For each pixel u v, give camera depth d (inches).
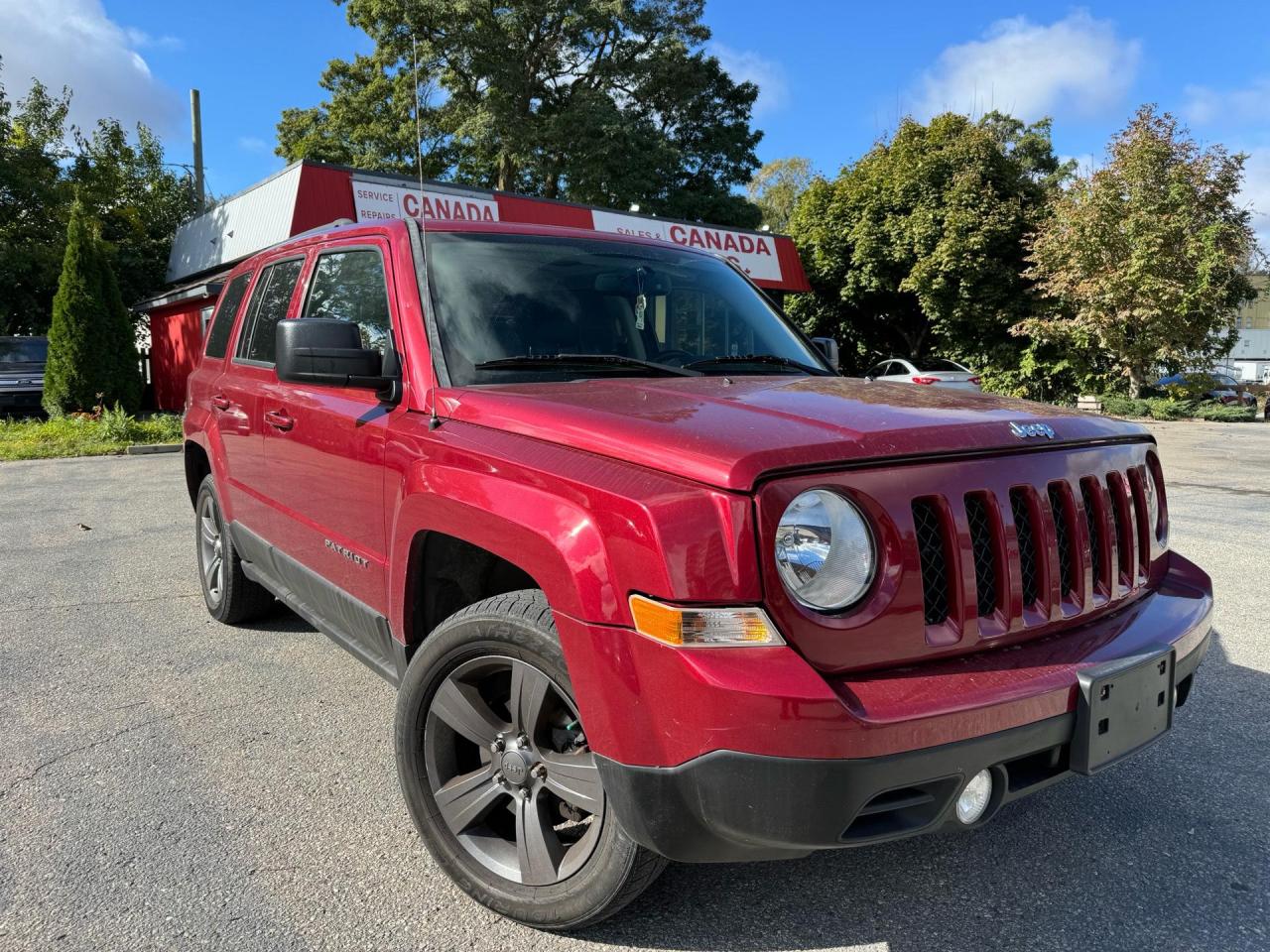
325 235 139.9
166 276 948.0
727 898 92.7
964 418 84.4
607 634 71.5
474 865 89.2
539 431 84.1
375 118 1204.5
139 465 444.8
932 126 1005.2
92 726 134.0
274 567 144.5
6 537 269.3
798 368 124.6
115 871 96.1
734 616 67.2
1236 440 608.7
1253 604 199.8
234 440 156.3
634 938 85.9
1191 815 109.9
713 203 1288.1
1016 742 72.4
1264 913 90.2
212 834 104.0
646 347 117.9
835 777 65.3
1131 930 87.4
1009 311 949.8
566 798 82.2
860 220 1025.5
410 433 99.5
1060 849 102.5
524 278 116.2
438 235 117.4
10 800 111.2
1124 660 79.4
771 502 68.3
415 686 91.5
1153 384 954.1
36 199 844.6
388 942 84.8
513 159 1118.4
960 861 100.1
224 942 84.4
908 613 72.8
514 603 83.6
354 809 110.1
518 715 84.4
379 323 114.1
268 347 150.6
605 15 1100.5
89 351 613.0
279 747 127.5
